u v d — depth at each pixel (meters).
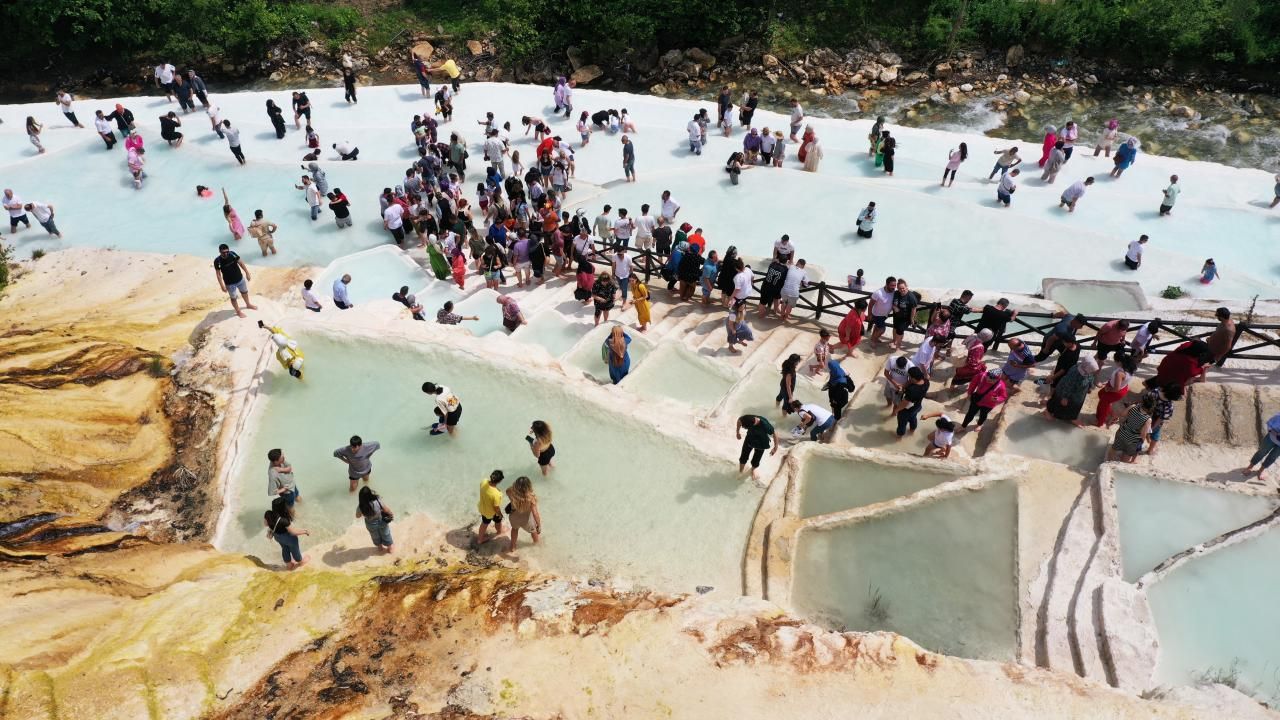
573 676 7.83
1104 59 32.41
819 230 21.00
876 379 14.03
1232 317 15.02
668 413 13.06
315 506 11.72
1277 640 8.70
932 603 9.70
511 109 27.42
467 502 11.69
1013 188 21.08
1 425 11.96
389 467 12.35
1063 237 20.14
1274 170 26.75
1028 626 9.27
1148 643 8.45
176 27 34.22
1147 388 12.18
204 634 8.39
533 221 19.94
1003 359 14.68
